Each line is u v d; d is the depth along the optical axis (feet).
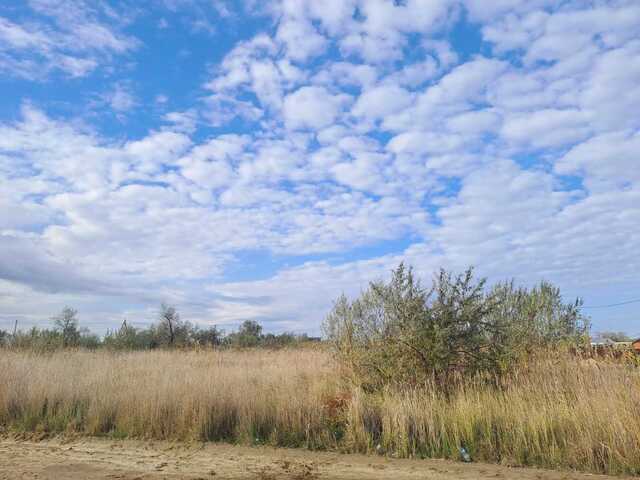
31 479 22.54
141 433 31.37
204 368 50.34
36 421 33.83
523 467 24.44
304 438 29.91
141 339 116.16
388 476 23.18
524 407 29.04
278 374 45.14
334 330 46.60
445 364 36.73
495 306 38.50
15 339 88.22
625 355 34.01
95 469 24.25
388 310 39.86
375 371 39.50
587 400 27.86
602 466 24.02
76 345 101.09
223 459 26.22
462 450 26.13
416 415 29.14
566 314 43.68
